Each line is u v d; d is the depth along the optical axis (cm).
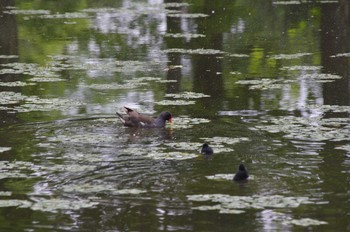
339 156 1472
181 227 1137
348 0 4100
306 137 1612
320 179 1340
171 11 3900
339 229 1124
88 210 1209
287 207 1210
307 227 1130
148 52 2775
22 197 1270
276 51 2780
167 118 1742
